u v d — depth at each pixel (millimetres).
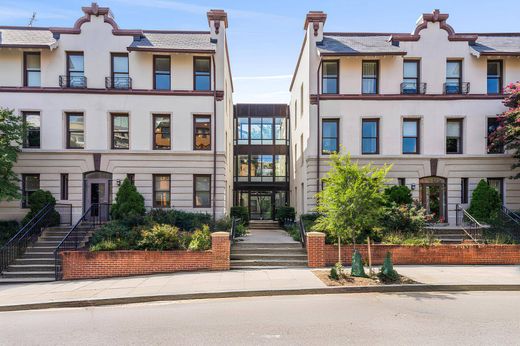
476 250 11656
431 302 7703
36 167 15750
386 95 16391
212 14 16641
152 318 6852
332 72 16922
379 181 9367
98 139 16000
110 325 6496
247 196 26219
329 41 17234
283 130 26547
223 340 5598
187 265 10977
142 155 16156
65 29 16078
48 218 14484
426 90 16547
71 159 15883
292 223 19797
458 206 16016
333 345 5359
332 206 9383
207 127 16750
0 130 14172
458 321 6430
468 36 16750
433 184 16625
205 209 16344
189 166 16344
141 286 9180
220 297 8383
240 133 26469
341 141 16375
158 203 16375
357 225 9352
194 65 16703
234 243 12930
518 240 12430
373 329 6023
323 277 9711
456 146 16766
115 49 16250
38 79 16125
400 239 12242
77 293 8680
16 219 15555
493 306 7387
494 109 16375
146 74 16281
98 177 16203
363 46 16641
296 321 6480
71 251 10867
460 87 16688
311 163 16438
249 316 6816
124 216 14062
